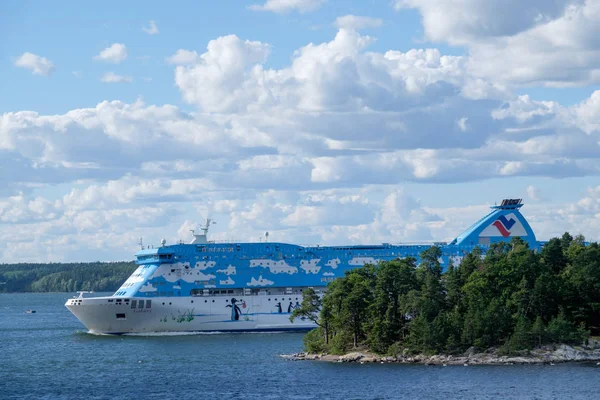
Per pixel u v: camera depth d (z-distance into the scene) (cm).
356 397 16012
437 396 15888
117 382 18238
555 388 16375
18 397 16688
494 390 16288
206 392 16888
